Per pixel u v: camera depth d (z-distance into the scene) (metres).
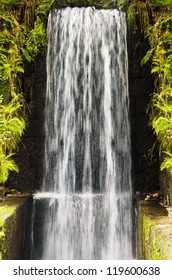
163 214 5.18
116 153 7.24
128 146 7.25
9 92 6.24
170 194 5.65
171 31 6.11
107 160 7.23
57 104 7.33
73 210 6.52
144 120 7.28
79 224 6.49
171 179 5.54
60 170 7.20
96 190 7.16
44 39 7.11
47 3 7.23
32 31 7.01
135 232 6.44
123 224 6.54
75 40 7.46
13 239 5.02
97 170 7.20
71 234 6.46
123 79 7.37
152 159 7.17
